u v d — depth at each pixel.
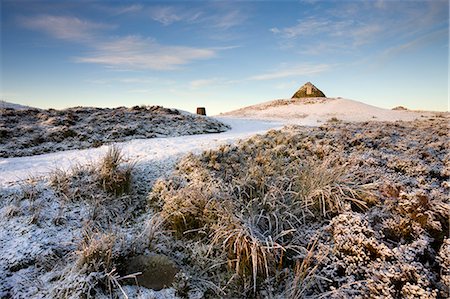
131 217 5.31
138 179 6.44
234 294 3.65
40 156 9.12
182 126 14.50
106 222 5.04
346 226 4.22
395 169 6.09
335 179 5.23
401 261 3.57
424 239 3.87
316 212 4.77
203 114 25.25
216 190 5.15
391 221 4.25
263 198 4.94
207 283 3.79
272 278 3.73
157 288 3.68
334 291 3.44
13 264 3.92
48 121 13.30
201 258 4.08
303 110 29.47
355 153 6.92
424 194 4.51
